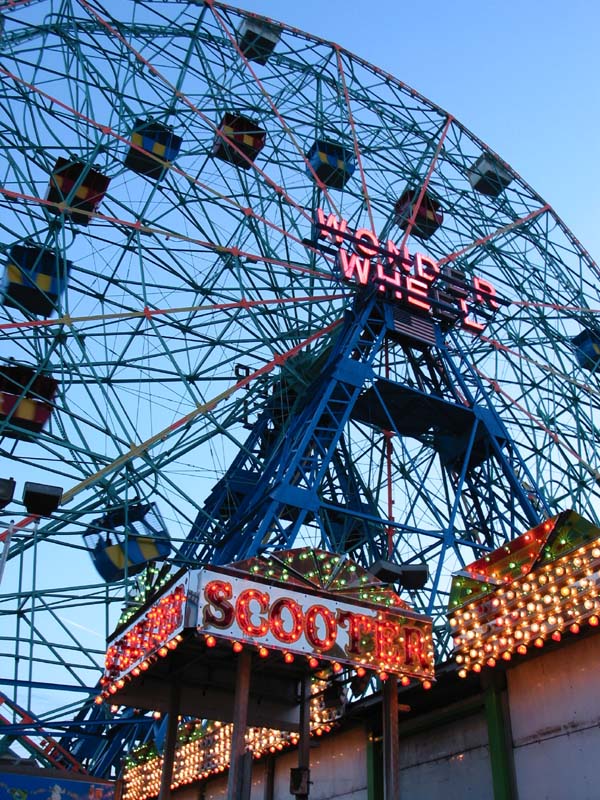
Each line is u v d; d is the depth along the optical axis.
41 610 27.47
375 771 20.64
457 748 19.23
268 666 17.25
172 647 14.44
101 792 20.88
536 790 16.78
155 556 30.77
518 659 17.78
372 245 38.34
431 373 38.69
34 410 31.05
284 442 34.91
